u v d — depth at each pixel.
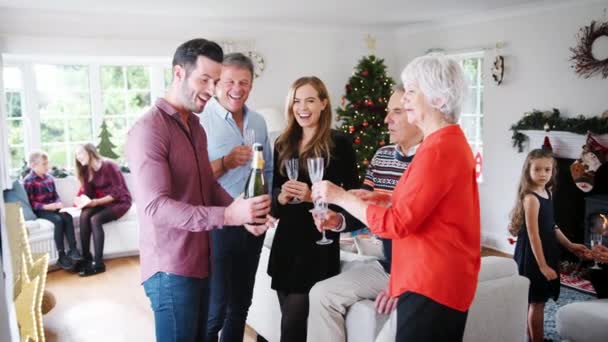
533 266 2.87
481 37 5.55
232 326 2.46
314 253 2.25
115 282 4.57
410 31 6.50
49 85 5.59
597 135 4.38
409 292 1.56
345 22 6.12
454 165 1.50
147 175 1.65
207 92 1.72
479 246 1.61
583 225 4.61
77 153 5.05
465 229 1.54
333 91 6.55
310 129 2.26
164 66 6.03
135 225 5.24
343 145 2.28
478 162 5.77
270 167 2.71
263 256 2.94
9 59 5.36
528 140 5.10
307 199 2.07
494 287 2.23
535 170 2.87
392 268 1.67
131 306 4.01
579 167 4.43
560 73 4.79
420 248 1.55
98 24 5.25
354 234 3.95
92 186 5.09
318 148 2.21
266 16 5.56
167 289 1.76
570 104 4.73
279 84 6.22
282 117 5.94
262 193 2.00
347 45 6.54
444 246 1.52
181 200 1.78
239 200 1.63
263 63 6.08
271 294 2.89
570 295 3.94
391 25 6.44
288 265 2.27
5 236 1.06
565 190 4.73
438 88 1.52
